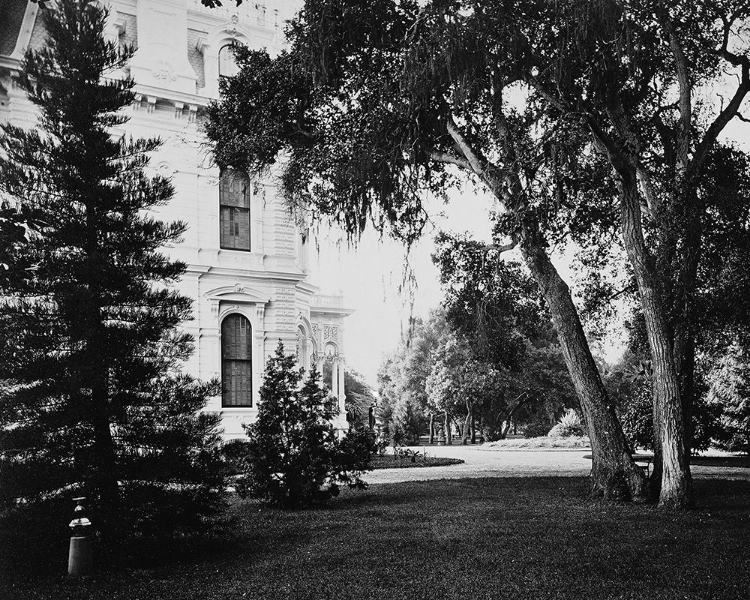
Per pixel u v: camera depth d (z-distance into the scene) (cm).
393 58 1662
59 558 969
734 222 1598
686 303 1527
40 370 966
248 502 1670
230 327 2997
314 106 1783
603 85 1443
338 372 4178
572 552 995
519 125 1553
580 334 1589
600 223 1786
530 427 6594
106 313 1048
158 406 1057
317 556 993
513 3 1396
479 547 1032
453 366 5647
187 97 2892
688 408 1584
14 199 1171
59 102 1036
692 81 1762
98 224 1049
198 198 2933
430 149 1722
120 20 2852
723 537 1105
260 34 3206
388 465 2822
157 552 1023
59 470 965
